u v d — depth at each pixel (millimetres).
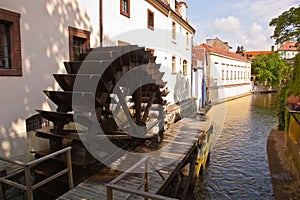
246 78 33062
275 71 35219
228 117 15836
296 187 5793
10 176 4176
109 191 2682
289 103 6879
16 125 4602
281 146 9266
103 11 7160
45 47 5219
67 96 4723
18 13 4590
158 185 4090
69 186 3918
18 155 4617
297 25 12859
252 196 5906
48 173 4379
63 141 5461
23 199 4328
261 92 35906
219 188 6395
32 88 4938
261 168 7512
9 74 4422
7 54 4578
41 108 5168
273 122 14477
